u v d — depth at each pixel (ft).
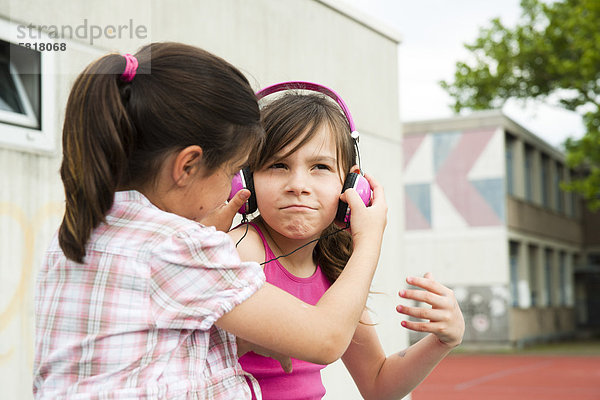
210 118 3.54
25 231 6.92
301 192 4.26
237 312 3.53
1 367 6.70
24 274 6.92
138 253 3.43
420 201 61.36
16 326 6.84
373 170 13.26
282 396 4.45
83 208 3.45
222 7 9.77
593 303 87.97
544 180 76.89
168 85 3.50
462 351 59.41
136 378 3.35
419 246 61.16
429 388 35.68
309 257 4.95
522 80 64.44
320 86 4.75
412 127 61.93
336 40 12.46
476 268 59.47
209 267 3.49
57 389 3.44
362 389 5.23
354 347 5.21
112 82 3.44
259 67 10.50
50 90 7.16
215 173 3.66
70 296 3.49
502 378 40.40
